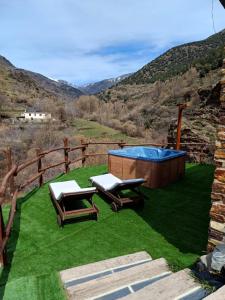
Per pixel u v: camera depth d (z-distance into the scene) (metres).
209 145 10.09
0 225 3.03
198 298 2.35
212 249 2.95
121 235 4.04
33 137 25.91
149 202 5.38
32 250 3.63
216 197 2.88
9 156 5.22
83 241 3.87
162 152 7.46
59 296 2.65
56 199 4.41
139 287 2.69
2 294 2.69
